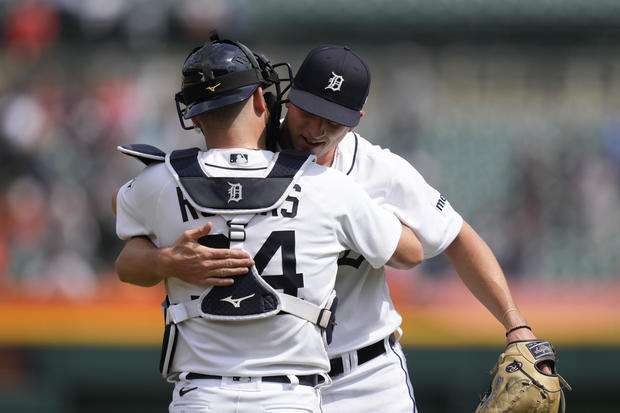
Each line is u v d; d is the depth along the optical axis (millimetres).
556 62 39938
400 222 10805
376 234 9820
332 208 9531
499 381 10453
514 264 35438
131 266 9805
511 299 11125
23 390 25328
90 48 37250
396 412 11109
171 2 37125
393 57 39000
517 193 36406
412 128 37531
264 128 10070
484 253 11305
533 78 39719
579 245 35469
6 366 25531
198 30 37125
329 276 9578
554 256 35344
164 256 9344
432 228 10930
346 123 9930
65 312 26062
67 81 36719
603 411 25312
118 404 25562
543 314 26406
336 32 38844
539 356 10398
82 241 33594
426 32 39094
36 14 37000
